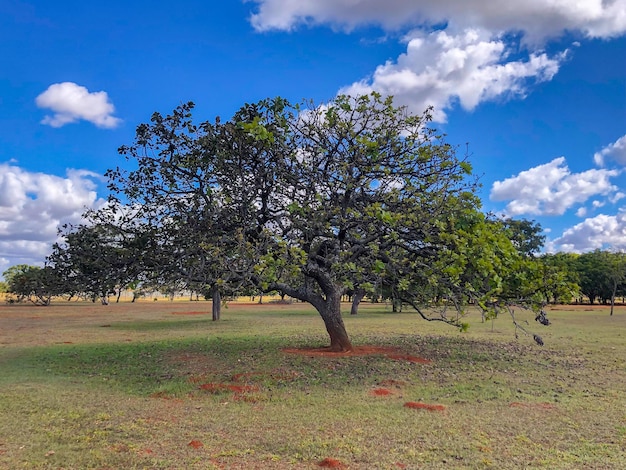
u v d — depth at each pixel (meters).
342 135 11.53
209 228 11.29
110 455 5.55
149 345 15.85
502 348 14.95
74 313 41.59
